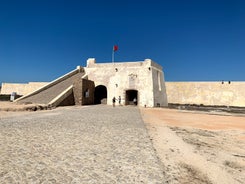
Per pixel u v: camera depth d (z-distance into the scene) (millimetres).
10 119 14023
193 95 55719
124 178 5102
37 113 18875
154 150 7562
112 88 38750
